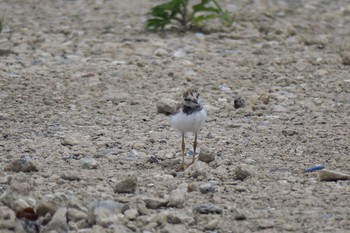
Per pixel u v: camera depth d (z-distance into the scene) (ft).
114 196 33.81
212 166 38.60
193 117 37.42
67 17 72.18
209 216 31.94
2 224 30.71
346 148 41.19
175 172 37.68
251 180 36.29
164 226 30.71
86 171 37.45
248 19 70.18
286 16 75.36
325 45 65.62
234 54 60.85
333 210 32.55
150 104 49.47
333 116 47.67
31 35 64.90
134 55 59.47
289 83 54.75
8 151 40.34
